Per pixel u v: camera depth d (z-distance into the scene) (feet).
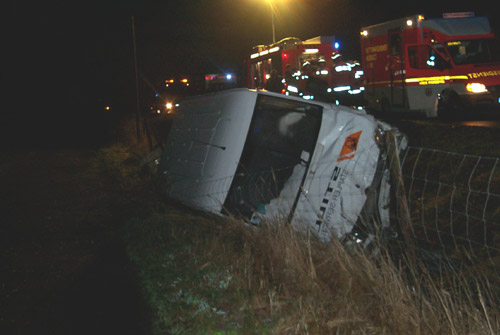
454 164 31.37
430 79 56.18
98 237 21.40
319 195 19.75
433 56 56.18
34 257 19.51
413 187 30.37
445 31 56.03
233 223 18.30
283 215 18.74
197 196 19.92
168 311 13.03
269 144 20.10
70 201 29.94
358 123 20.11
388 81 61.87
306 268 14.65
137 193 28.37
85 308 14.69
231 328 12.19
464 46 55.62
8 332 13.66
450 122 52.90
